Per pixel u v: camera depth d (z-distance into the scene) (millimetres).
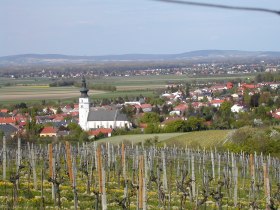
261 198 47281
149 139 111312
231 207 43344
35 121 152000
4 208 35000
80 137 120750
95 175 51469
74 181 40375
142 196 32938
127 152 73125
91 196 42125
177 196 45875
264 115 146000
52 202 39062
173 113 187250
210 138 99500
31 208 36469
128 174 59875
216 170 64812
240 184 56531
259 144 78562
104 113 182250
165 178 48031
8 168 57719
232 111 167125
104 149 75438
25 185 44875
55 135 128125
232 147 81250
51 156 42406
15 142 93688
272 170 62469
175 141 102375
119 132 135625
